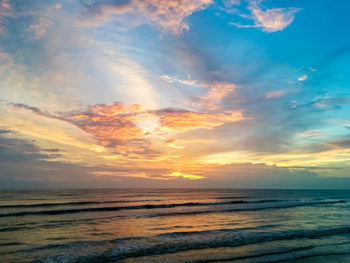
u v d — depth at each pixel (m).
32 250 10.73
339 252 11.06
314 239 13.26
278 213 26.31
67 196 58.78
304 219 21.62
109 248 11.05
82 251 10.55
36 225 17.67
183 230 16.03
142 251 10.62
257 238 13.12
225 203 40.16
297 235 14.01
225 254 10.34
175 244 11.81
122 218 21.83
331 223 19.28
